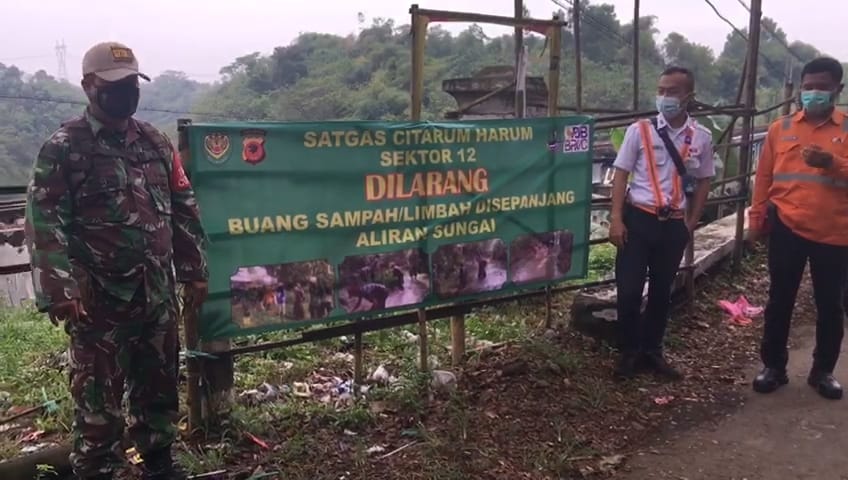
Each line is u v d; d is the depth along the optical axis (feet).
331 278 12.35
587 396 13.47
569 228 15.29
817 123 12.87
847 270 13.76
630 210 14.05
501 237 14.32
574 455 11.49
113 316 8.71
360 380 13.37
